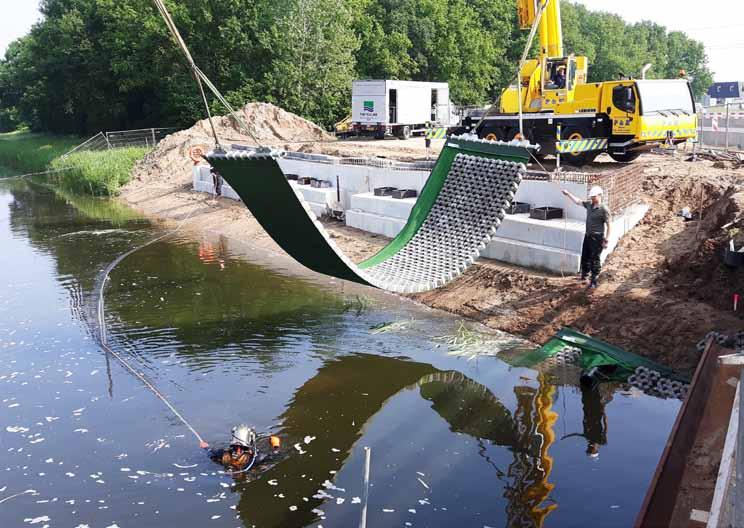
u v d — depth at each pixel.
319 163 21.80
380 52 53.12
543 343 11.59
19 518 7.32
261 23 48.59
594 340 11.02
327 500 7.57
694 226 13.79
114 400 10.17
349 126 41.19
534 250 13.85
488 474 8.03
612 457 8.25
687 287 11.37
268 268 17.70
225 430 9.21
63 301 15.31
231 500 7.60
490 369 10.95
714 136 26.95
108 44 53.22
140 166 35.59
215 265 18.22
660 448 8.38
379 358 11.57
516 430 9.07
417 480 7.94
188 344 12.43
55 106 65.06
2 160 59.12
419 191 18.14
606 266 12.99
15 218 27.58
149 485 7.91
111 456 8.59
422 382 10.63
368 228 18.78
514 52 65.81
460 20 57.22
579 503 7.36
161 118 54.66
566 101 21.02
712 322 10.34
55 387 10.68
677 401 9.45
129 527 7.13
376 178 19.41
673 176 16.45
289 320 13.60
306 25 46.97
